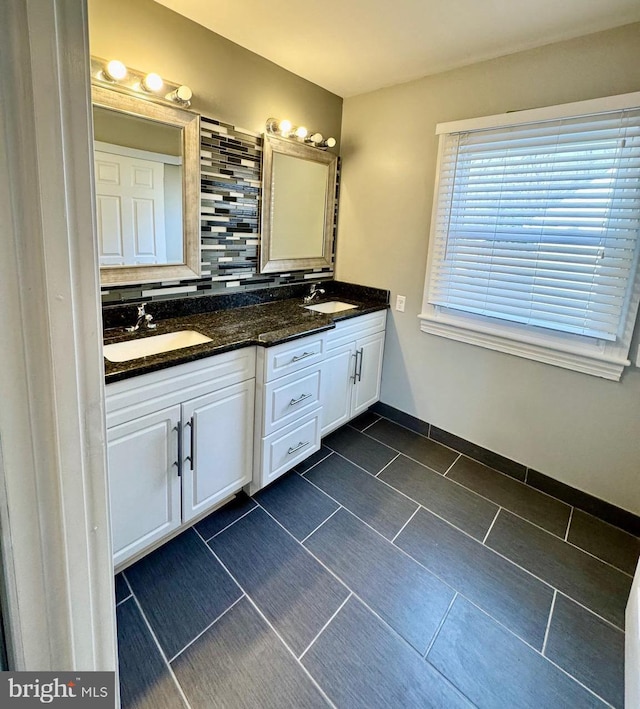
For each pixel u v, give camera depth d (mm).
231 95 2227
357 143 2895
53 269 508
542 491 2359
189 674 1311
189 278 2203
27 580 571
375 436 2861
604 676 1370
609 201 1938
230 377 1854
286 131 2488
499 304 2377
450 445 2764
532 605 1617
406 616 1544
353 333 2625
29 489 543
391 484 2336
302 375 2197
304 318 2357
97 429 611
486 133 2275
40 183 479
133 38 1800
